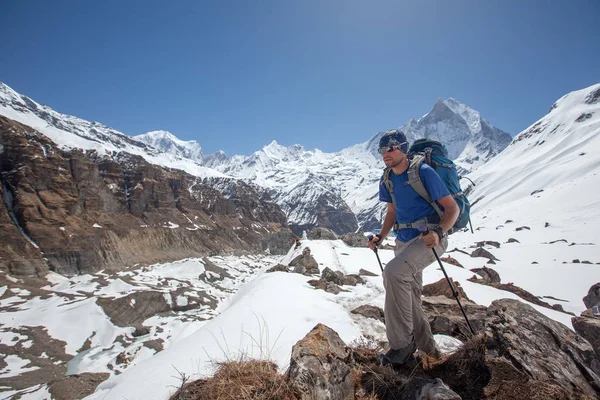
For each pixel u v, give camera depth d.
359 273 12.13
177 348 4.39
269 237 178.62
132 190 130.25
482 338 3.36
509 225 66.31
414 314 3.76
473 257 30.45
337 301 7.43
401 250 3.72
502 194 144.25
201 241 130.50
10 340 39.62
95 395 3.61
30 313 48.59
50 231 84.69
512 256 34.81
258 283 9.30
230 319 5.38
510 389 2.81
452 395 2.61
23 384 30.62
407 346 3.48
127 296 52.31
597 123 173.62
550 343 3.40
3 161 95.25
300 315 5.74
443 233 3.13
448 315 5.64
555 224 56.31
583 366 3.21
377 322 5.78
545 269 25.19
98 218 104.19
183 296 55.56
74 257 82.44
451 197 3.25
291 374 2.79
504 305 3.95
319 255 16.64
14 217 84.69
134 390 3.26
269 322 5.20
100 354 37.69
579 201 69.69
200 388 2.80
